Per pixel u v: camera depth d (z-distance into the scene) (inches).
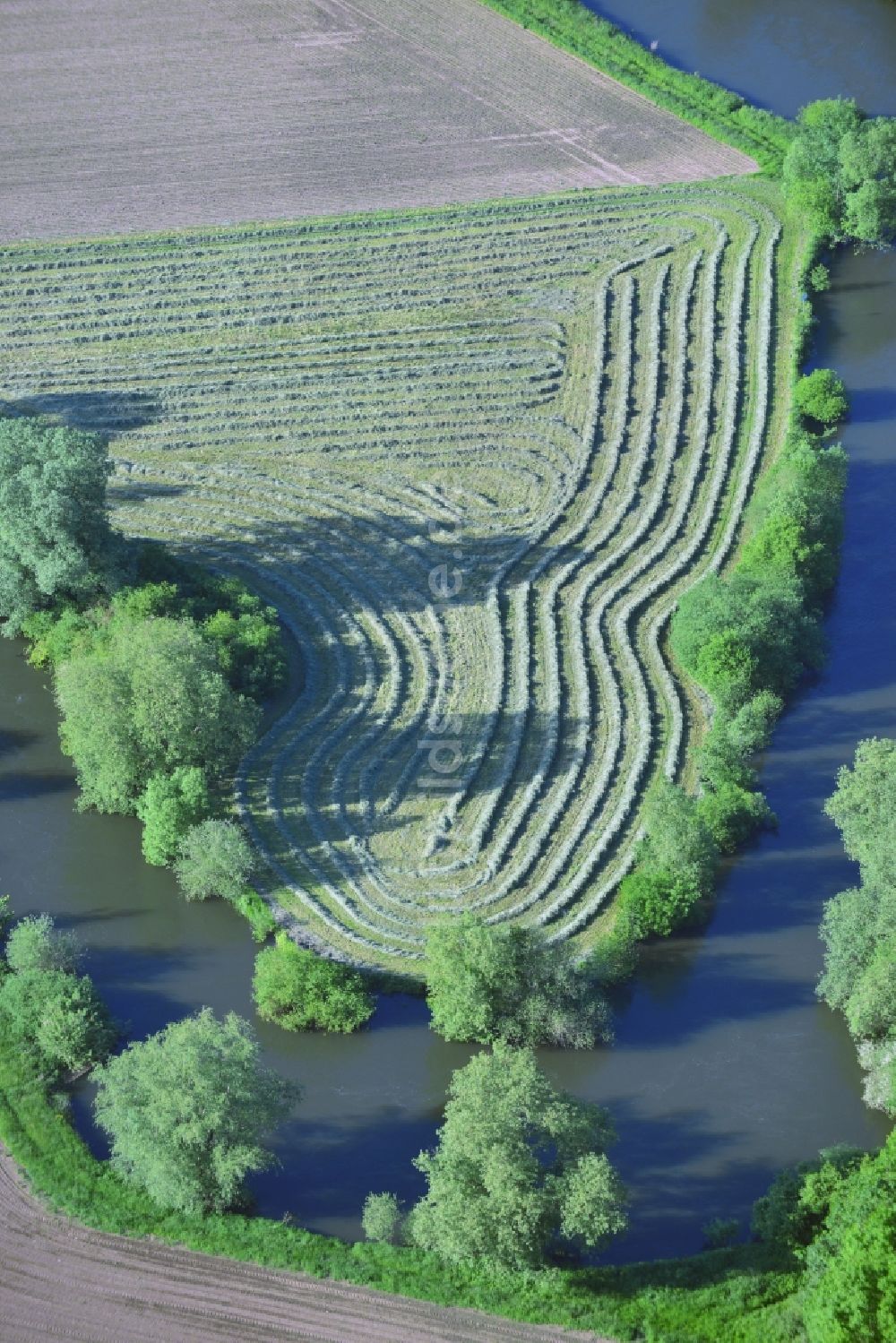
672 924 4552.2
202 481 6141.7
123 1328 3688.5
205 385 6535.4
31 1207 3934.5
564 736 5167.3
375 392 6505.9
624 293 6919.3
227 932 4670.3
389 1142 4106.8
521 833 4859.7
